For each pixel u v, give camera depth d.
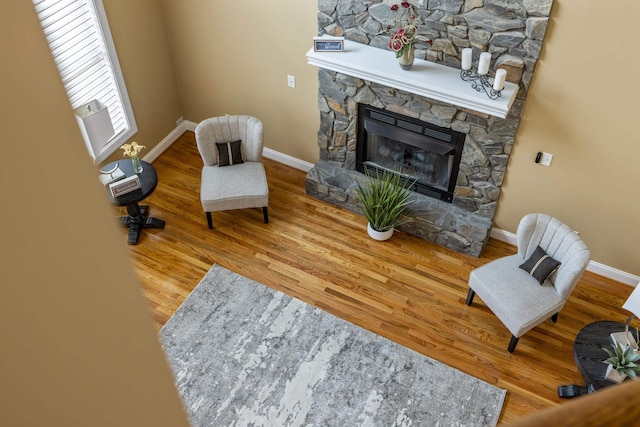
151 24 5.09
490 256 4.83
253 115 5.53
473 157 4.47
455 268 4.74
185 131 6.04
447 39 4.07
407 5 3.95
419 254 4.86
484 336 4.27
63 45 4.34
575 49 3.64
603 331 3.83
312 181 5.22
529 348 4.19
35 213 0.39
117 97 5.04
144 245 4.88
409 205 4.94
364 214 4.91
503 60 3.91
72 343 0.45
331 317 4.38
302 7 4.47
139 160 4.91
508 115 4.11
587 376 3.60
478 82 4.04
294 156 5.62
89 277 0.45
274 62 4.95
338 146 5.14
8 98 0.35
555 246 4.01
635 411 0.30
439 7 3.93
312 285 4.61
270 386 3.97
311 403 3.88
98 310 0.47
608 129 3.86
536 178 4.37
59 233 0.41
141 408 0.56
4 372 0.40
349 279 4.66
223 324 4.32
